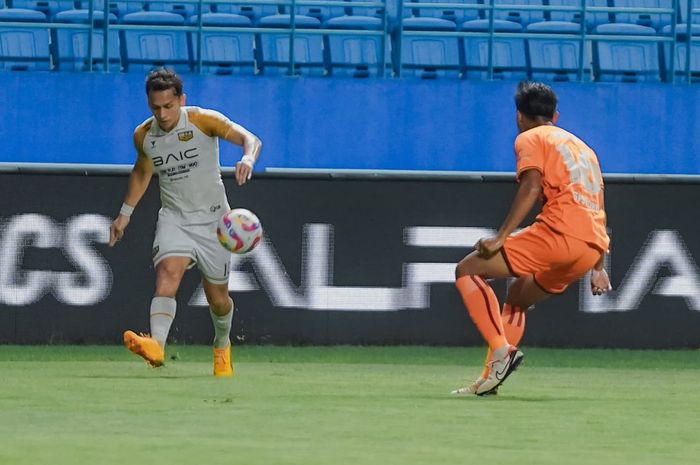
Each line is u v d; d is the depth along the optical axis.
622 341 39.81
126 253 38.12
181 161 28.95
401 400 24.44
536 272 25.55
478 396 25.55
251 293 38.59
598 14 54.16
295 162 46.22
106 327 38.09
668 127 47.66
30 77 45.50
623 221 39.62
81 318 37.97
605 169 47.50
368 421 20.72
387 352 38.34
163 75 28.33
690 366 36.31
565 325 39.66
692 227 39.91
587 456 17.02
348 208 38.91
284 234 38.66
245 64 51.81
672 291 39.94
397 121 46.50
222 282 29.56
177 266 29.16
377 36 51.81
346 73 52.03
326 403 23.61
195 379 28.98
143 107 46.03
